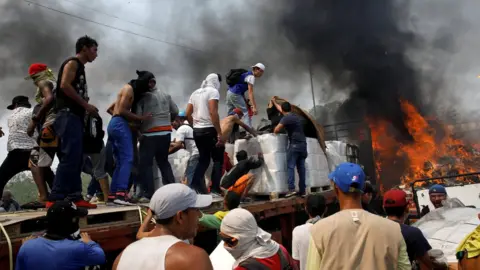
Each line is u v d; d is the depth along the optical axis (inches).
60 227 98.0
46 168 172.9
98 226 129.9
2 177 201.8
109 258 161.2
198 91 236.5
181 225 74.0
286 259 101.6
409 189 466.0
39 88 167.0
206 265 66.6
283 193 264.7
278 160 264.5
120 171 175.9
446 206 184.5
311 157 307.4
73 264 96.0
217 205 195.5
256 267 94.7
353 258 87.9
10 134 205.0
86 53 155.6
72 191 147.2
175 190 73.8
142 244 70.3
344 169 98.7
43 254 93.9
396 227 91.3
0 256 99.4
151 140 195.3
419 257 111.3
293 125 266.8
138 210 146.3
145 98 196.9
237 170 242.1
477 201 245.9
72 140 147.9
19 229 109.6
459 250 107.7
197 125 230.2
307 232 140.8
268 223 265.7
